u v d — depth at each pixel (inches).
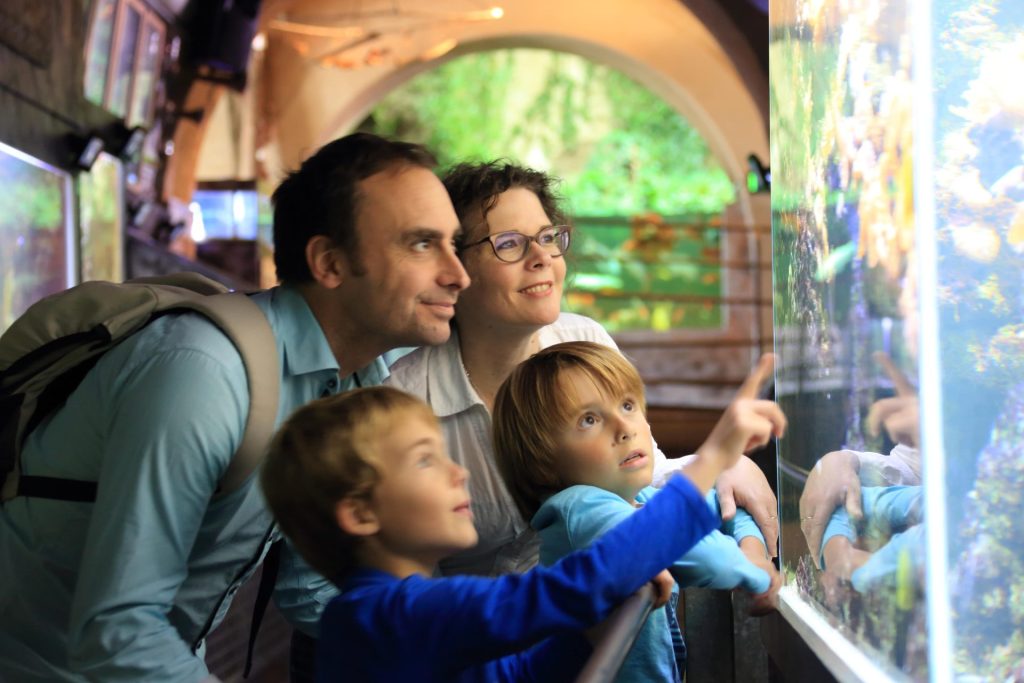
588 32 544.7
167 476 58.7
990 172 37.8
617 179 685.3
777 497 71.3
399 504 49.3
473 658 46.1
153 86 361.7
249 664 76.4
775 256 72.6
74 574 64.7
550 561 59.2
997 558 37.8
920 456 38.3
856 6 46.8
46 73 285.6
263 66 494.3
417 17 519.5
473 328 81.2
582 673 38.7
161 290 65.4
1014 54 37.9
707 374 571.8
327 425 50.0
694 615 88.1
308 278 67.1
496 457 66.3
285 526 52.2
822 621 56.9
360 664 47.4
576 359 61.2
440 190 66.9
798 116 61.5
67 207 296.5
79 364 64.1
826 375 54.5
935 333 37.9
